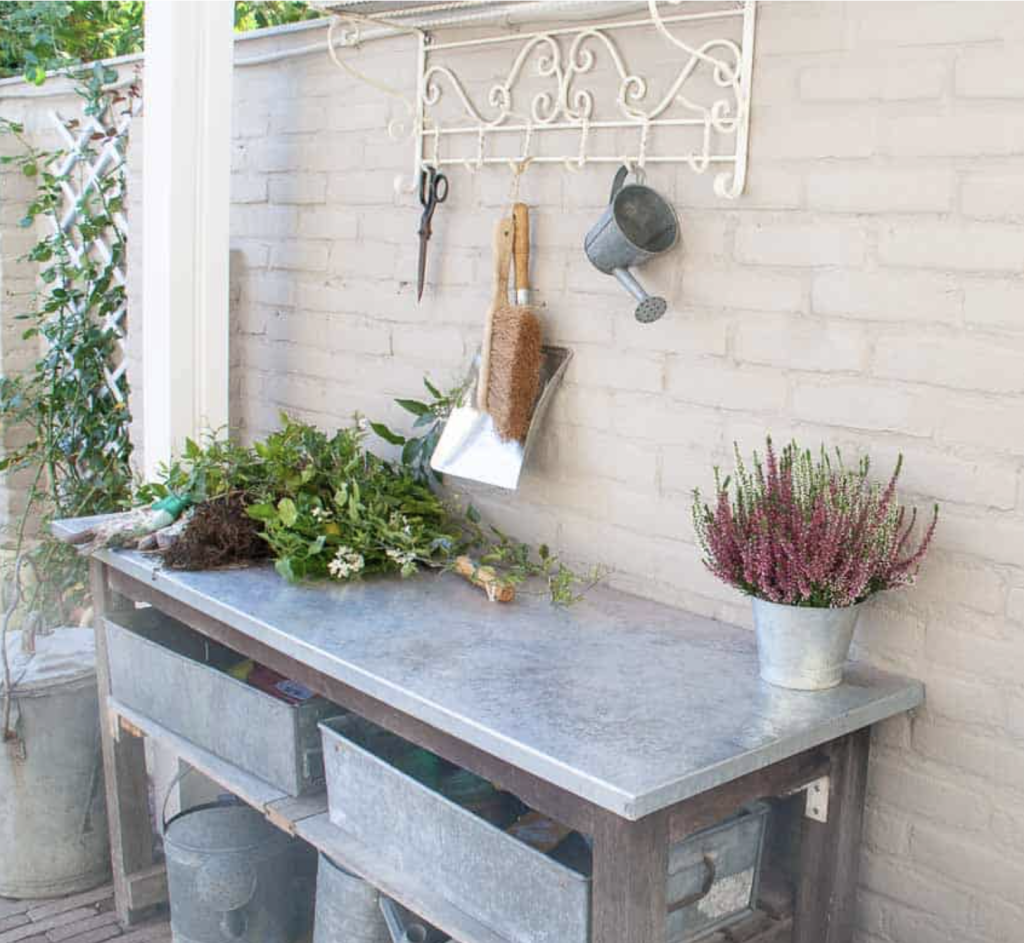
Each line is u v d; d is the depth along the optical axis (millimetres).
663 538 2445
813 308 2148
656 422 2430
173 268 3104
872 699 1965
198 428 3203
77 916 3104
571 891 1798
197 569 2623
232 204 3424
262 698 2422
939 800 2074
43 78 4457
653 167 2379
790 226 2166
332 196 3119
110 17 5504
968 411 1967
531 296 2631
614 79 2428
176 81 3020
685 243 2336
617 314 2477
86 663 3145
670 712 1893
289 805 2377
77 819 3152
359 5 2555
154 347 3182
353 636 2227
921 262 1998
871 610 2127
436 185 2799
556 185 2562
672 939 2010
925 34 1960
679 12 2287
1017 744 1968
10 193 4598
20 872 3150
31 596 3990
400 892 2096
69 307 4512
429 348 2906
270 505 2652
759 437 2254
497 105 2662
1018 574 1938
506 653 2150
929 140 1970
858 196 2066
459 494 2885
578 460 2594
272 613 2346
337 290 3139
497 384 2541
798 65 2127
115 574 2865
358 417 2945
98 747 3141
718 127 2232
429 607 2412
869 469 2098
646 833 1729
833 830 2076
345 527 2643
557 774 1705
